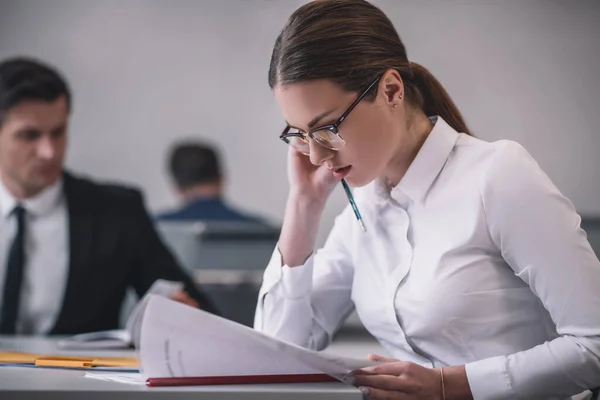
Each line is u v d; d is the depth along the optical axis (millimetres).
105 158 5543
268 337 1072
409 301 1326
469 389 1174
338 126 1227
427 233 1338
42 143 2652
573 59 5465
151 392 1004
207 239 3076
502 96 5500
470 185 1298
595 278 1173
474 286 1276
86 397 1005
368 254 1434
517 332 1279
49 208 2758
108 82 5555
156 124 5570
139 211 2846
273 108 5574
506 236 1234
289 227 1511
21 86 2588
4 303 2650
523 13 5477
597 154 5449
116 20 5555
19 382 1101
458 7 5484
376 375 1136
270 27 5582
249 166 5570
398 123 1292
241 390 1020
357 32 1239
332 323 1566
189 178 4430
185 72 5570
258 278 3051
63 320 2656
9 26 5500
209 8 5578
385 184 1417
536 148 5496
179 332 1103
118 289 2756
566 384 1172
